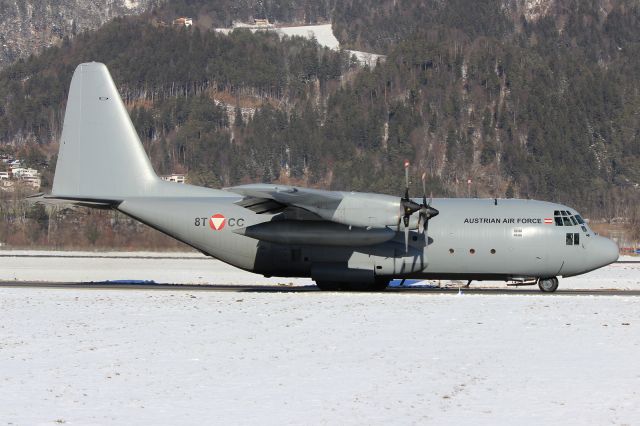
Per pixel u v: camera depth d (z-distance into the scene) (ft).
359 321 270.67
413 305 307.58
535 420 158.71
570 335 246.88
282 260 355.36
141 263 604.08
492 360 212.23
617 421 158.10
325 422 156.97
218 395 176.86
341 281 351.87
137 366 204.64
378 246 347.97
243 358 213.87
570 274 353.51
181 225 362.12
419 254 348.18
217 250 361.51
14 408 166.50
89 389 181.88
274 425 154.92
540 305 308.81
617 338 242.37
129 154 371.15
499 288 403.13
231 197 367.45
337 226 341.62
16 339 240.94
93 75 372.79
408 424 155.84
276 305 308.81
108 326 262.88
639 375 196.03
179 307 304.91
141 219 366.02
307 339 239.91
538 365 206.69
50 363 208.23
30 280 455.22
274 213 349.82
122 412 163.53
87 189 371.35
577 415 162.20
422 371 199.82
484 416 161.38
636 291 386.73
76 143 372.17
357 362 209.46
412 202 343.46
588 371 200.13
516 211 353.51
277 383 187.52
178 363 207.92
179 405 168.76
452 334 248.11
